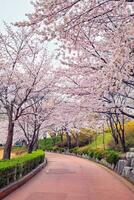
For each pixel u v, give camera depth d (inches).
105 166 1158.3
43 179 787.4
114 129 1398.9
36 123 1272.1
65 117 1042.1
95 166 1214.9
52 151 2812.5
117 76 477.4
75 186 658.2
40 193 562.3
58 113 997.2
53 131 2450.8
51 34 333.7
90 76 634.8
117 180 766.5
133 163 731.4
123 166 843.4
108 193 569.3
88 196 536.4
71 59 629.0
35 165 986.1
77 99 744.3
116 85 528.7
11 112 898.7
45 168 1135.6
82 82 668.1
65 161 1534.2
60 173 945.5
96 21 385.7
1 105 945.5
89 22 373.1
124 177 789.9
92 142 2222.0
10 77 897.5
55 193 564.4
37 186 655.1
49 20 315.0
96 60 601.3
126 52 424.8
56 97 1090.1
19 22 309.4
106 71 490.3
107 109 733.3
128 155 809.5
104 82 541.0
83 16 326.6
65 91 682.2
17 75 914.1
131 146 1344.7
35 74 979.3
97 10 349.1
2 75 898.1
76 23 333.4
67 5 305.1
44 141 3275.1
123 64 460.4
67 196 533.6
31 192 573.0
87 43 561.9
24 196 527.5
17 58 920.9
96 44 565.0
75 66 630.5
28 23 310.5
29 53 998.4
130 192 582.6
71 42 480.1
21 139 1815.9
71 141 2637.8
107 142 1806.1
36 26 322.7
